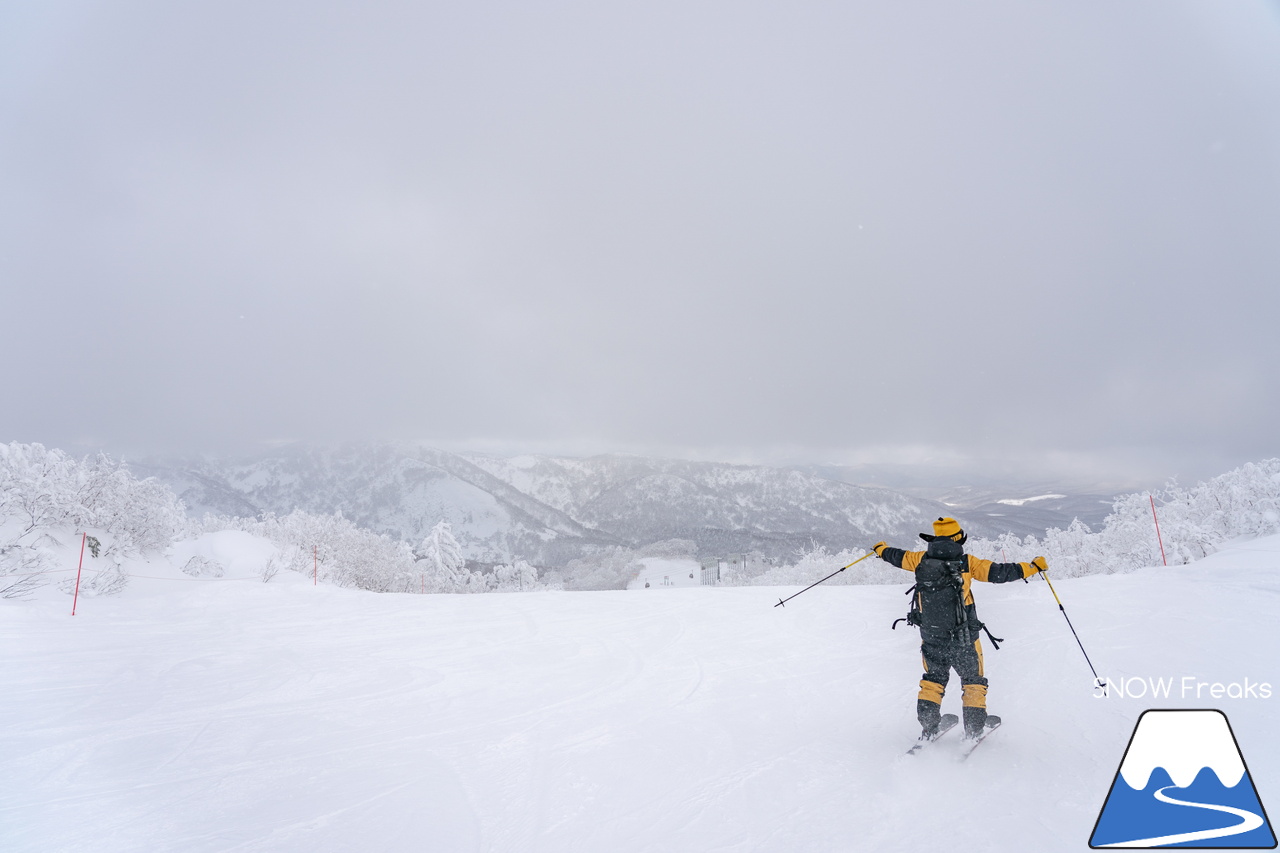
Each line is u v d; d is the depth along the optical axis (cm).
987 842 267
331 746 469
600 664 712
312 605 1221
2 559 1195
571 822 327
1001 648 666
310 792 384
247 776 413
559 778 389
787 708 515
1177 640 645
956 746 397
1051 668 574
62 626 988
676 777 378
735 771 379
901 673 614
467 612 1127
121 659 775
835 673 625
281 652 811
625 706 546
